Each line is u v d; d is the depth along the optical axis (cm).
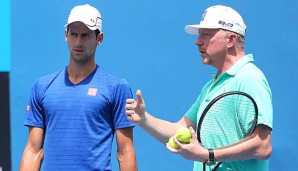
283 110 1702
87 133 1200
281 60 1706
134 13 1730
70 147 1199
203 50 1123
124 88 1227
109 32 1728
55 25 1736
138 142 1719
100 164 1197
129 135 1230
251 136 1024
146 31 1727
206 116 1093
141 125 1154
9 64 1736
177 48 1723
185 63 1722
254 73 1069
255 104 1022
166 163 1717
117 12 1730
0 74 1733
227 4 1717
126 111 1139
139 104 1127
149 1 1727
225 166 1080
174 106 1722
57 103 1214
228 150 1003
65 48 1736
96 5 1730
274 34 1709
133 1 1730
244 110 1051
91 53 1226
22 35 1739
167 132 1184
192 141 992
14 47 1739
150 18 1727
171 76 1723
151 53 1727
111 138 1227
